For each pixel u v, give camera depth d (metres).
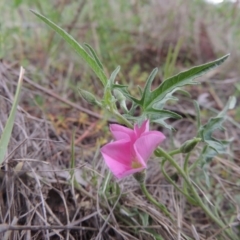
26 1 0.22
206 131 0.10
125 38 0.23
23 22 0.22
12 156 0.11
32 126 0.14
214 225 0.12
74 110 0.17
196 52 0.23
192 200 0.11
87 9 0.23
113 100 0.09
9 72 0.16
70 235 0.10
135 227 0.11
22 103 0.16
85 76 0.19
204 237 0.11
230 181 0.14
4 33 0.20
